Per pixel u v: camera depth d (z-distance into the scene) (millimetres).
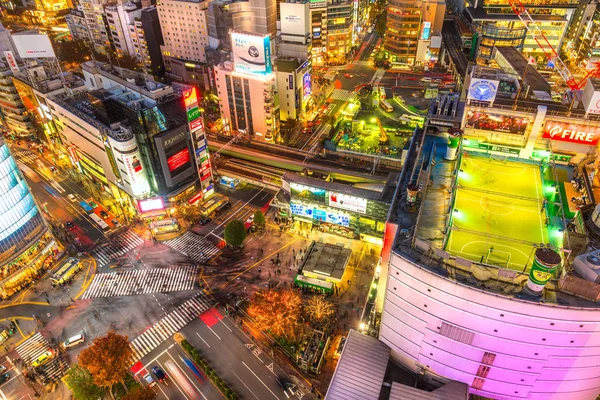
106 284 112688
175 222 128625
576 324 59281
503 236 69938
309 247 116438
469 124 88375
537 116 82250
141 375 91062
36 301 108812
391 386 72562
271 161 154625
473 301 62000
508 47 193250
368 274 112250
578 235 67312
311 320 100250
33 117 164625
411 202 75438
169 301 107375
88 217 136125
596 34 198125
